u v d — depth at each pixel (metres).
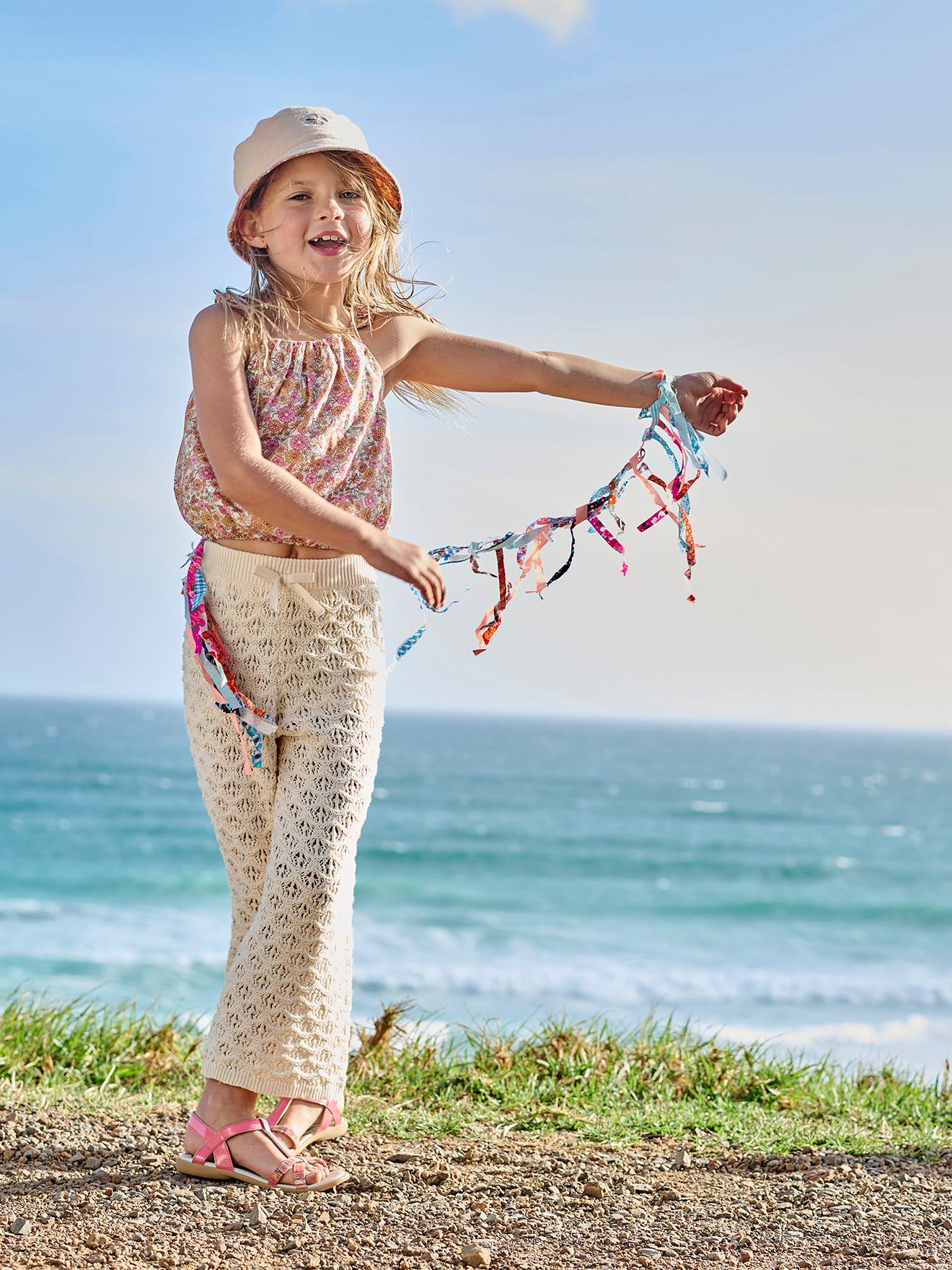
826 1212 2.78
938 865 41.44
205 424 2.89
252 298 3.07
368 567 3.09
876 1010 17.89
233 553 3.00
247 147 3.14
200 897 29.00
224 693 2.99
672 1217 2.73
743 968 21.59
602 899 31.23
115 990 17.14
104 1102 3.66
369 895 30.86
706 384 3.53
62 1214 2.62
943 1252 2.51
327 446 3.00
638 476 3.37
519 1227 2.64
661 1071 4.46
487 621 3.25
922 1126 3.91
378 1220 2.65
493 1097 4.05
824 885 35.62
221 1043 2.88
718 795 72.44
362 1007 16.27
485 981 18.84
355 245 3.17
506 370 3.39
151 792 57.00
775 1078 4.51
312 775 2.96
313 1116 3.07
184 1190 2.76
